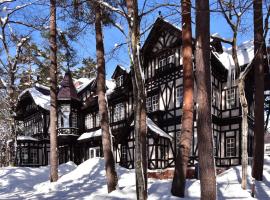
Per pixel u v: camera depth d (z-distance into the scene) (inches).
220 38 519.5
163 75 1018.1
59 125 1347.2
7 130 1475.1
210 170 319.0
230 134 961.5
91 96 1366.9
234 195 492.4
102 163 832.9
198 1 341.1
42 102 1469.0
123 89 1177.4
